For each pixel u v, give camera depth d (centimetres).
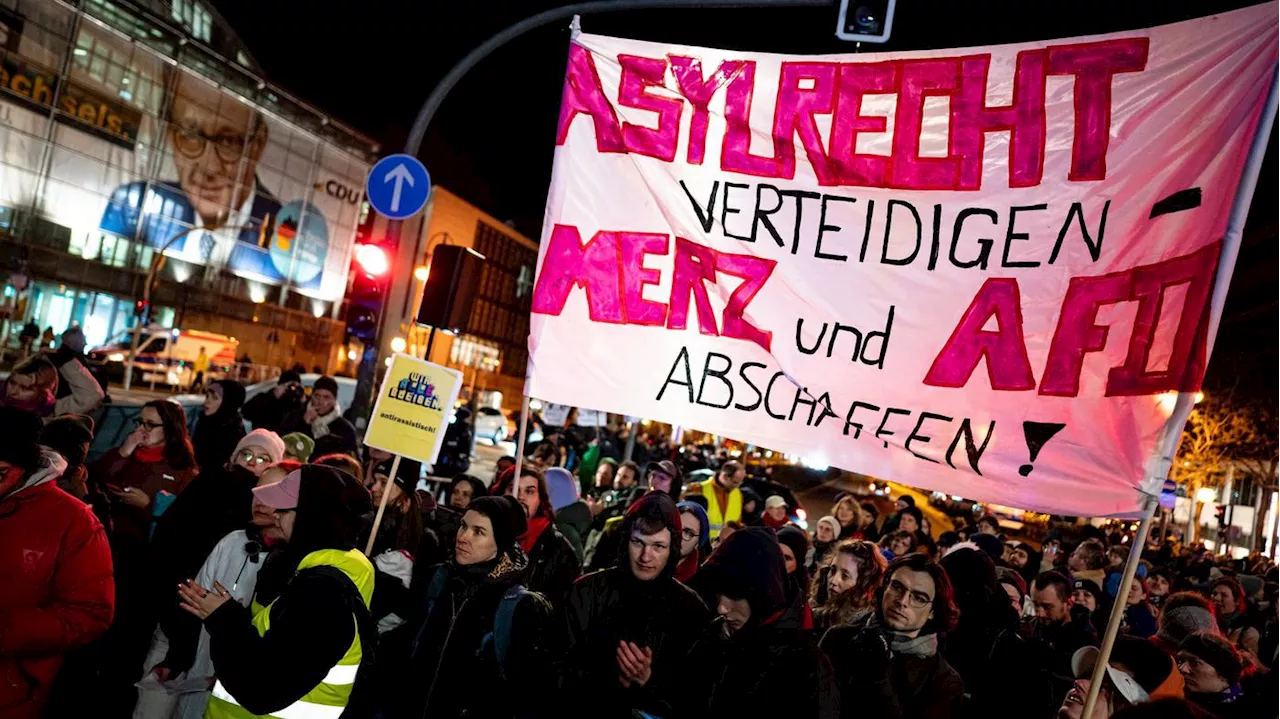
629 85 529
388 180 870
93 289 4206
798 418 475
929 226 461
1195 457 3378
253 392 1125
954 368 445
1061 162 435
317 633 296
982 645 480
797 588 352
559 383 520
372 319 1023
